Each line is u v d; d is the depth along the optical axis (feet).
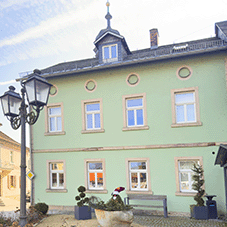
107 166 45.29
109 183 44.83
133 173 44.09
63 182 48.29
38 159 49.96
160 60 44.01
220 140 39.75
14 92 29.86
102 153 45.85
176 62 43.11
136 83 45.09
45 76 49.42
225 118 39.93
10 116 29.17
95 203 29.84
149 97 44.06
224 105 40.22
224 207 38.40
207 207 36.01
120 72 46.29
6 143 117.80
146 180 43.16
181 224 33.60
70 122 48.65
